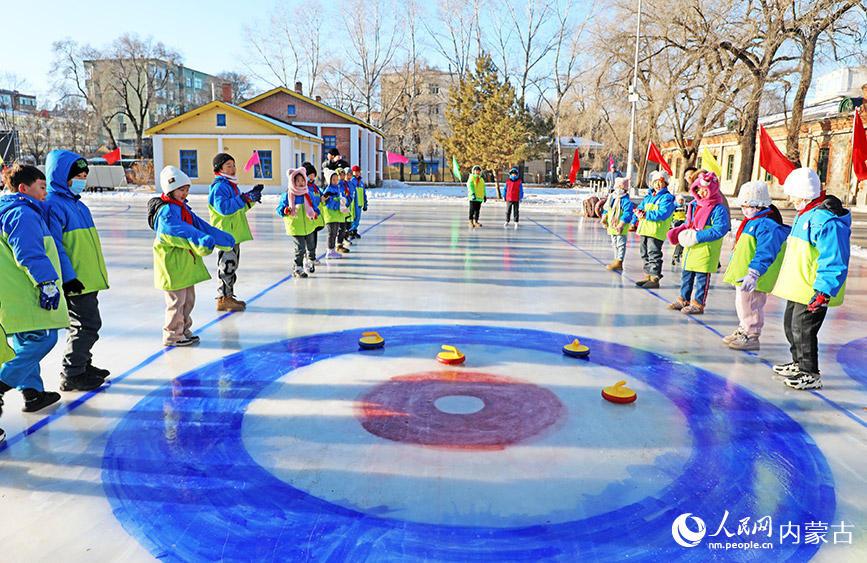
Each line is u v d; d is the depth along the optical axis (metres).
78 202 4.02
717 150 40.75
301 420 3.63
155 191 32.44
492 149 31.20
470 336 5.50
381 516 2.62
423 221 17.41
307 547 2.42
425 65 54.16
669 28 24.70
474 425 3.57
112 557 2.34
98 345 5.12
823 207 3.99
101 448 3.26
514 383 4.30
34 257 3.28
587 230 15.58
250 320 6.00
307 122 37.38
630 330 5.80
